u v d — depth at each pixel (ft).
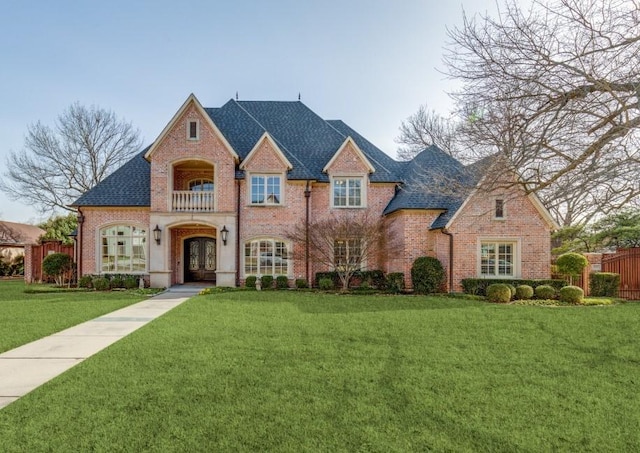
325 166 74.28
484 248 62.49
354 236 64.03
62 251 88.48
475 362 23.94
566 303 50.70
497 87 30.63
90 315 40.47
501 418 16.25
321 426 15.37
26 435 14.67
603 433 15.05
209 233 76.54
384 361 23.97
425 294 59.21
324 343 28.32
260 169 71.26
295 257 69.82
